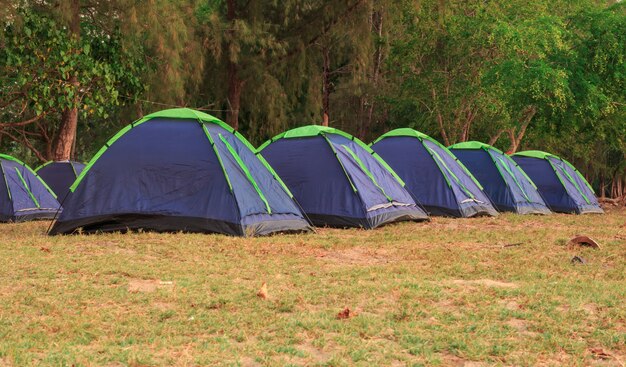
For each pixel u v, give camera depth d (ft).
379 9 99.81
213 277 24.58
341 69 118.52
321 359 14.88
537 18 99.14
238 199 37.76
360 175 47.34
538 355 15.35
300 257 30.42
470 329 17.46
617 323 18.22
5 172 51.11
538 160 76.95
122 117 87.51
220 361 14.47
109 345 15.71
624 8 96.02
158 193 38.14
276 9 98.02
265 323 17.78
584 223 56.13
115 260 27.76
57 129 99.76
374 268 27.45
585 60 90.99
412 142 59.77
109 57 67.56
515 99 94.43
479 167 67.36
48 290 21.74
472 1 106.32
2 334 16.52
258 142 104.63
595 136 104.88
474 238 40.34
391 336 16.76
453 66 108.68
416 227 46.42
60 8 62.18
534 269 28.22
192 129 39.88
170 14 71.05
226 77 95.40
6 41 57.31
